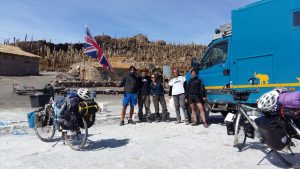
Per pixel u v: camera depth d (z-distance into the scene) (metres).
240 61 5.32
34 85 21.41
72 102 4.05
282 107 3.13
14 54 29.20
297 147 3.99
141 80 6.63
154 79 6.62
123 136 5.02
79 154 3.89
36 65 32.53
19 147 4.39
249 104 5.33
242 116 3.89
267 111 3.20
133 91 6.29
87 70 30.09
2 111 9.02
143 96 6.65
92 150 4.08
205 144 4.32
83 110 3.95
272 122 3.13
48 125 4.68
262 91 4.96
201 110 5.77
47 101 5.54
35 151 4.10
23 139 4.95
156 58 60.75
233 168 3.24
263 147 4.04
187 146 4.22
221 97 5.78
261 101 3.24
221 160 3.53
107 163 3.49
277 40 4.73
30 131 5.55
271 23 4.80
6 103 11.82
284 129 3.11
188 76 6.37
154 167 3.32
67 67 50.38
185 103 6.17
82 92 4.05
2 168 3.38
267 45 4.86
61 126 4.18
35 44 67.69
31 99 5.54
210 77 6.02
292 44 4.54
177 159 3.60
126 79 6.31
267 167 3.24
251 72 5.13
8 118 7.25
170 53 65.75
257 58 5.02
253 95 5.11
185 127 5.82
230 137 4.77
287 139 3.10
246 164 3.36
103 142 4.57
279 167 3.24
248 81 5.19
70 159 3.68
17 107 10.33
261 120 3.21
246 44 5.20
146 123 6.48
